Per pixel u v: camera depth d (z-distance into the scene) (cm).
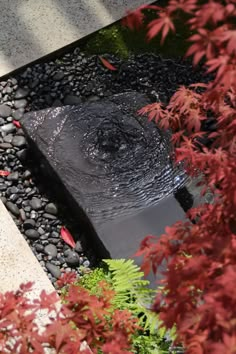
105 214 407
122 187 418
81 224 430
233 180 280
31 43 499
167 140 432
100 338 305
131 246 395
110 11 518
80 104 451
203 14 241
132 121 442
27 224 430
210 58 242
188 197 412
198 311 238
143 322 350
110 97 455
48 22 510
